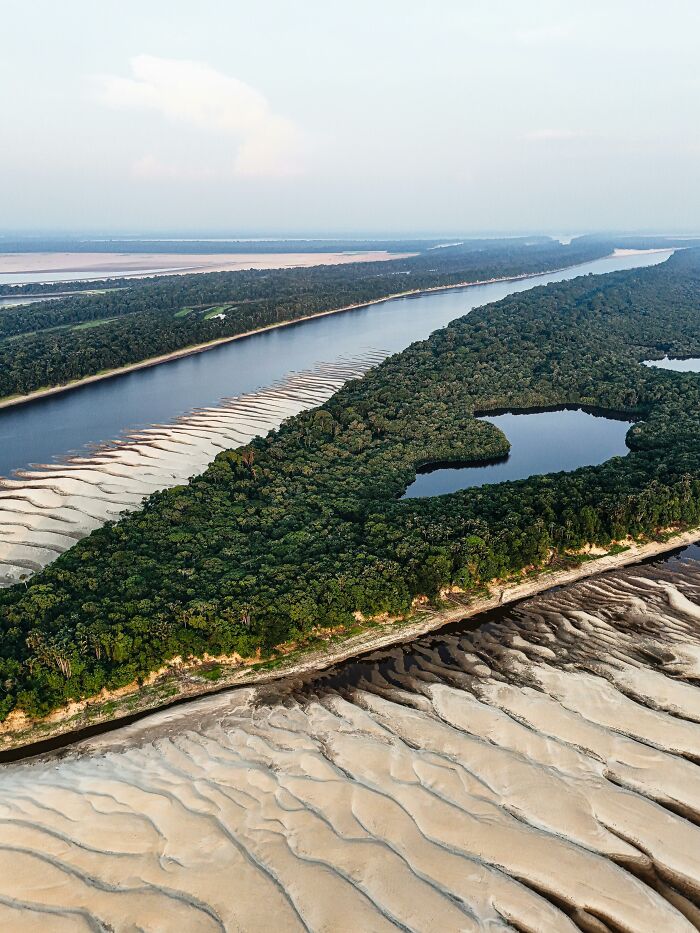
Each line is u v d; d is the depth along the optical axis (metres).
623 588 90.88
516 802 56.53
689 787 58.03
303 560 90.62
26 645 73.81
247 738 65.00
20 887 48.00
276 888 48.12
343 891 48.00
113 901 47.22
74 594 84.00
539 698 69.69
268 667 75.56
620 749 62.25
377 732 65.44
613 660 75.94
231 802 56.03
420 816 54.88
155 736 65.88
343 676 74.62
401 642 80.50
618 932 46.50
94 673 69.94
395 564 86.19
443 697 70.56
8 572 97.00
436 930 45.75
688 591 89.69
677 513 103.56
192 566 90.50
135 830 52.94
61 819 53.94
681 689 70.38
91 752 64.00
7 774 61.28
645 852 52.16
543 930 46.28
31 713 66.81
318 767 60.44
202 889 48.00
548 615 85.31
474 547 90.38
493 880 49.59
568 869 50.59
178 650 74.94
